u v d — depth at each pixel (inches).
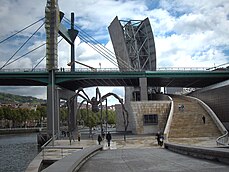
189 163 526.9
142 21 4480.8
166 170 444.1
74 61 3971.5
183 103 2578.7
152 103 2564.0
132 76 3221.0
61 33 3548.2
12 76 3157.0
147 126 2536.9
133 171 450.9
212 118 2196.1
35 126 6771.7
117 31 4434.1
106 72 3186.5
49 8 3196.4
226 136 1588.3
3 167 1440.7
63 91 3255.4
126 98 4503.0
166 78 3383.4
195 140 1743.4
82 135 2650.1
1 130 5054.1
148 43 4490.7
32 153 2087.8
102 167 522.0
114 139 1932.8
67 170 335.9
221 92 2593.5
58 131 2802.7
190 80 3612.2
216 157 548.1
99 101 1817.2
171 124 2172.7
